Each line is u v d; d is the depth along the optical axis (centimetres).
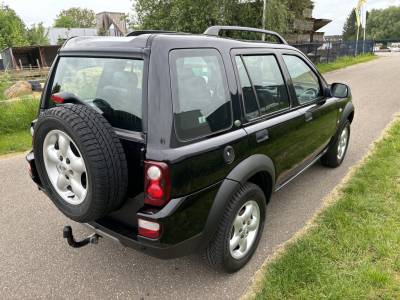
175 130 223
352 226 345
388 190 421
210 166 240
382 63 2417
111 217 258
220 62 266
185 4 1667
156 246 227
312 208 400
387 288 268
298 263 292
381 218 362
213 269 292
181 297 272
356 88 1285
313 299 258
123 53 238
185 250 244
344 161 541
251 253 306
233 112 269
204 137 241
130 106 234
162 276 296
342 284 270
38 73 3441
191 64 243
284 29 1748
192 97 238
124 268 306
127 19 1981
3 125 738
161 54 226
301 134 363
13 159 584
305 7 2031
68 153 231
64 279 294
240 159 268
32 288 283
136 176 231
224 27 339
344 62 2398
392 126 727
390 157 532
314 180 472
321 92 429
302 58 395
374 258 302
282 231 354
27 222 381
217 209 253
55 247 337
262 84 309
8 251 330
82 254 326
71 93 258
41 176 262
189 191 229
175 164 217
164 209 221
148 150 218
